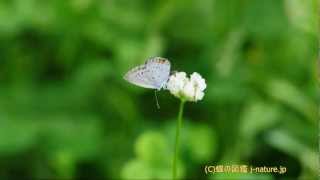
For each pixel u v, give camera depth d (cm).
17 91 53
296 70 53
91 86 53
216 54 54
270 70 53
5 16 54
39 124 50
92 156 50
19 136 49
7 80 55
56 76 56
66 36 56
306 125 50
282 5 54
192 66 54
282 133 49
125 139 51
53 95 53
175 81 31
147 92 53
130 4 58
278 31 54
